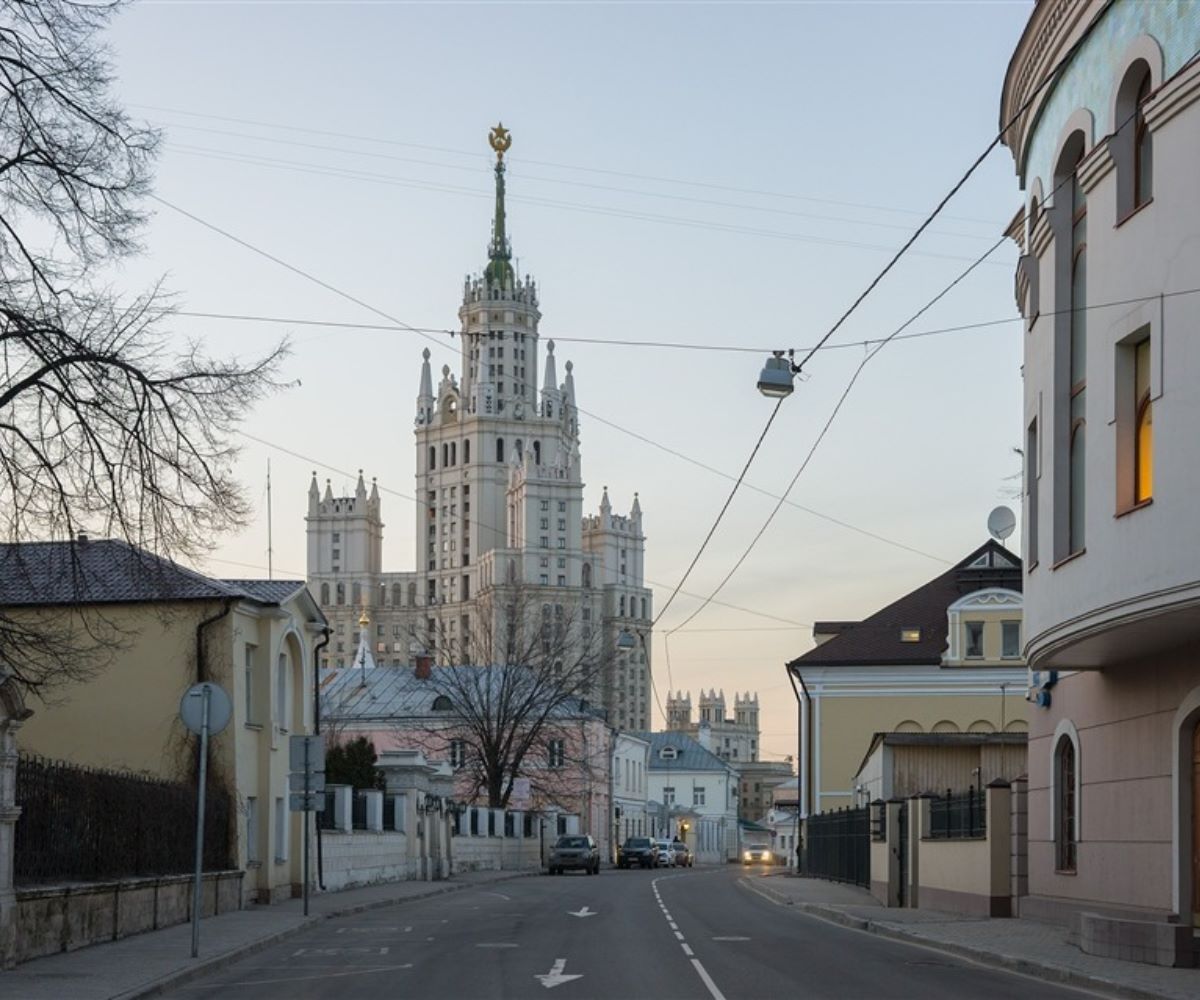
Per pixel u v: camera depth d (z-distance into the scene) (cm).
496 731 7394
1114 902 2328
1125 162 2000
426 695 9125
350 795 4478
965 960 2109
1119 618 1945
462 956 2178
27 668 2145
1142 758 2225
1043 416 2298
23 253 1947
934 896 3256
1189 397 1792
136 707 3347
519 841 7375
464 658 9169
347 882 4384
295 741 3005
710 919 3041
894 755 4469
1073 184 2259
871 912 3120
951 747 4450
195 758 3316
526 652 7856
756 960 2084
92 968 1939
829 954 2186
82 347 1961
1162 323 1856
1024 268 2480
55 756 3347
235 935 2498
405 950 2316
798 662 6206
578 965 2016
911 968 1981
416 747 8031
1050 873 2675
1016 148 2602
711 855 13638
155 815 2722
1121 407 1991
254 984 1861
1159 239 1872
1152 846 2178
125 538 2042
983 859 2895
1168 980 1719
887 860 3534
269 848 3544
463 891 4575
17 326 1934
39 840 2164
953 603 6162
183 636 3353
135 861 2603
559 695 7362
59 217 1941
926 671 6125
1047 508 2264
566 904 3669
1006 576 6247
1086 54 2134
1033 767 2803
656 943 2389
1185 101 1814
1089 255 2088
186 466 2047
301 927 2798
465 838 6262
